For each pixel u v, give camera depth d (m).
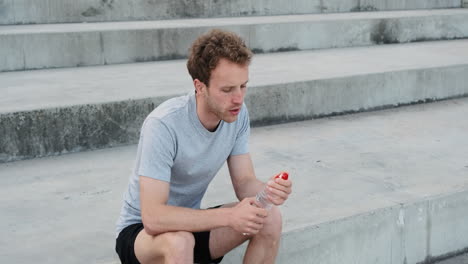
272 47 6.18
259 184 2.18
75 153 3.77
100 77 4.79
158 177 1.98
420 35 7.02
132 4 6.50
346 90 4.76
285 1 7.39
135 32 5.52
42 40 5.21
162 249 1.92
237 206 1.94
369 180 3.29
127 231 2.09
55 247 2.48
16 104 3.78
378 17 6.77
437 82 5.23
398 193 3.09
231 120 1.96
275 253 2.13
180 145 2.01
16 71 5.15
